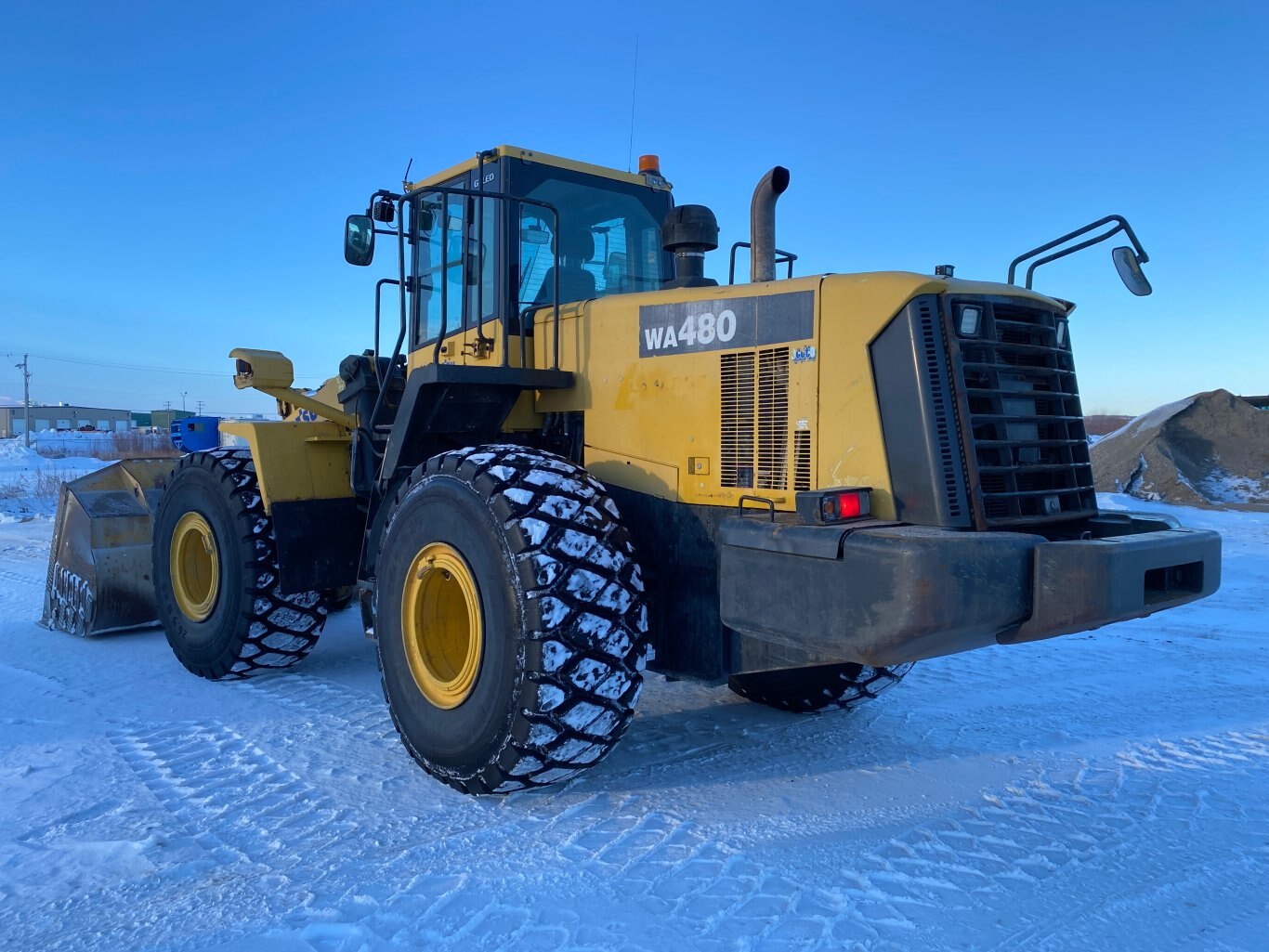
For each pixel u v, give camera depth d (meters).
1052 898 2.67
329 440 5.05
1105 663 5.46
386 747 3.94
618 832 3.07
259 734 4.11
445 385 3.84
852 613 2.70
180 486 5.34
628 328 3.72
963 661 5.52
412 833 3.06
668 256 4.84
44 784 3.50
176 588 5.35
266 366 4.90
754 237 3.57
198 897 2.64
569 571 3.07
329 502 5.02
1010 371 3.12
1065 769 3.72
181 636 5.25
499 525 3.15
